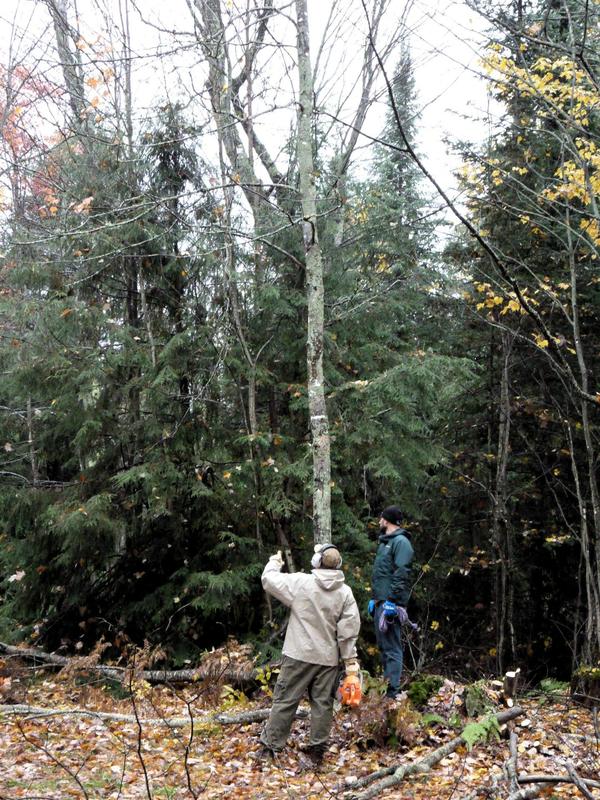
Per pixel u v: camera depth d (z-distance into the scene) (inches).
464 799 179.9
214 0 351.3
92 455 403.2
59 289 380.5
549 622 498.6
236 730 247.9
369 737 225.5
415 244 431.5
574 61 275.4
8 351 370.6
